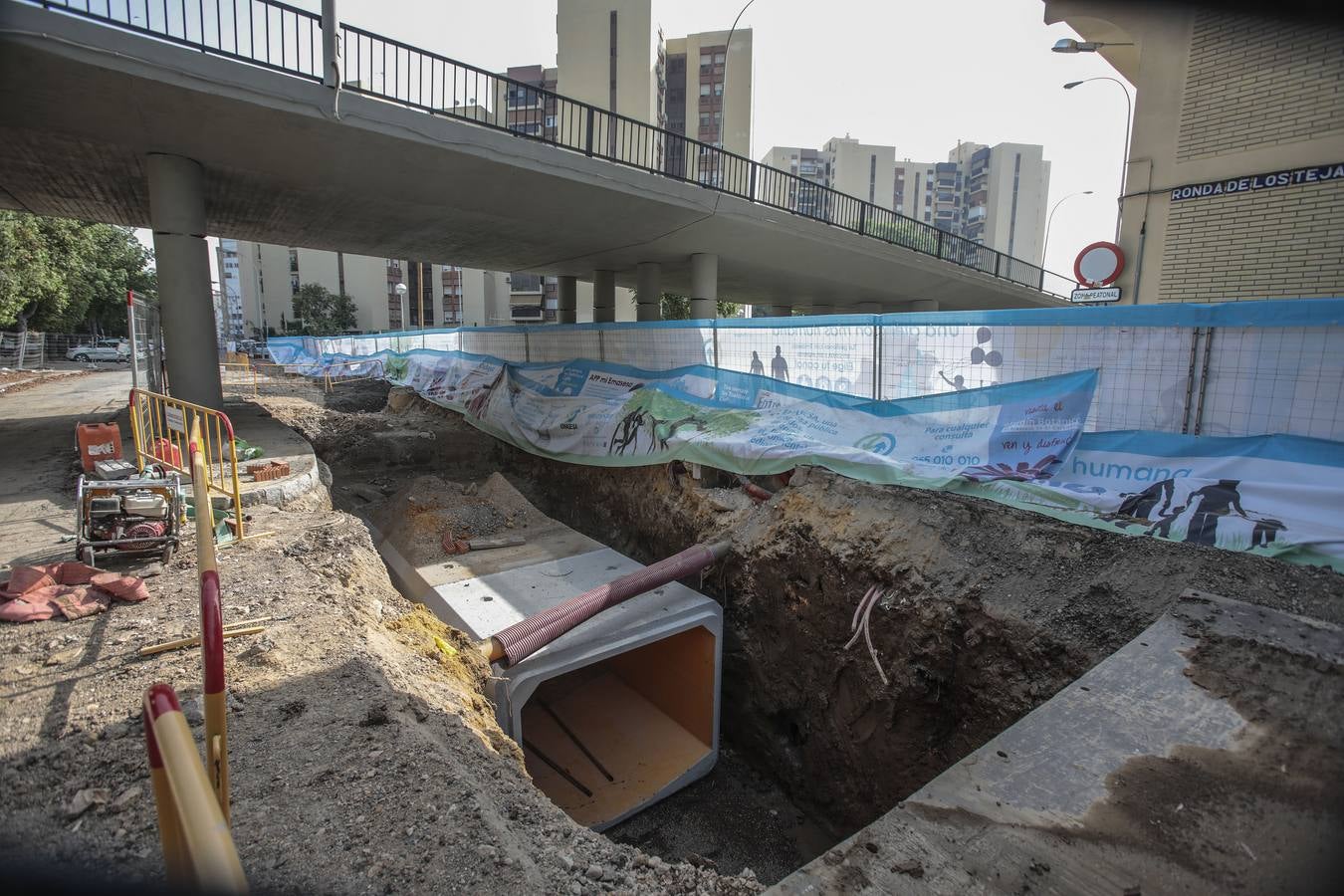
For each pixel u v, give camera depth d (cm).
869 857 226
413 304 6431
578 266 1988
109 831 258
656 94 4894
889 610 602
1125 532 511
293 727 336
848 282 2100
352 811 280
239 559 558
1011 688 509
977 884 213
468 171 1115
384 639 475
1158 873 212
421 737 337
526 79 5591
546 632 641
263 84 852
